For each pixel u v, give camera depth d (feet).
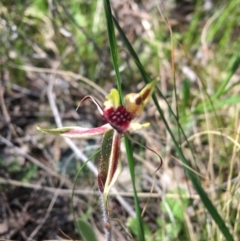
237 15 0.93
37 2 0.91
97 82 0.86
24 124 0.79
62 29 0.84
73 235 0.65
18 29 0.84
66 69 0.86
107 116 0.38
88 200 0.69
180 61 0.89
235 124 0.68
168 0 0.99
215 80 0.85
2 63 0.85
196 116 0.78
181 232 0.63
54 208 0.67
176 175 0.71
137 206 0.47
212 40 0.94
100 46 0.89
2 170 0.71
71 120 0.80
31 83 0.85
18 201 0.68
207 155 0.74
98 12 0.90
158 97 0.82
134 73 0.88
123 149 0.73
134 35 0.94
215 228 0.57
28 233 0.65
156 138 0.76
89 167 0.68
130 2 0.95
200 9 0.97
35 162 0.72
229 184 0.59
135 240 0.64
